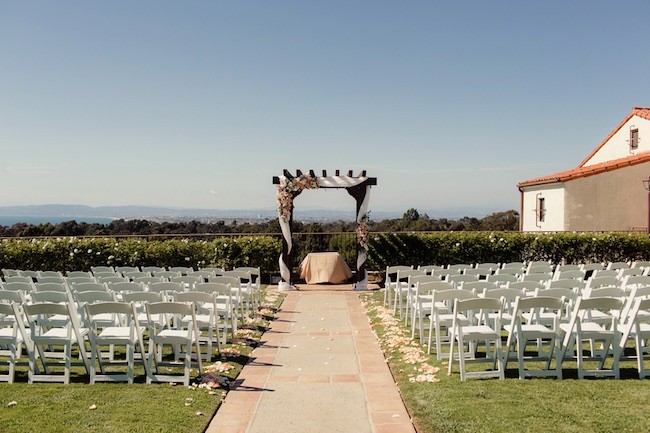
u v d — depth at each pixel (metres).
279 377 6.47
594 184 21.41
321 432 4.82
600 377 6.18
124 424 4.88
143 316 7.95
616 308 6.09
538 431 4.66
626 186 20.67
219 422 5.07
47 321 7.38
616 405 5.23
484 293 6.67
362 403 5.54
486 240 16.06
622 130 24.55
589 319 7.26
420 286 7.66
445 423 4.88
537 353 7.39
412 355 7.27
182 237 16.28
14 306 6.00
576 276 9.12
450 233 16.25
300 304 12.03
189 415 5.12
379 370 6.73
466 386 5.90
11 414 5.12
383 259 15.84
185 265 15.42
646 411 5.07
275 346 8.06
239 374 6.61
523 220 26.00
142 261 15.16
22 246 14.61
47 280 8.74
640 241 16.31
